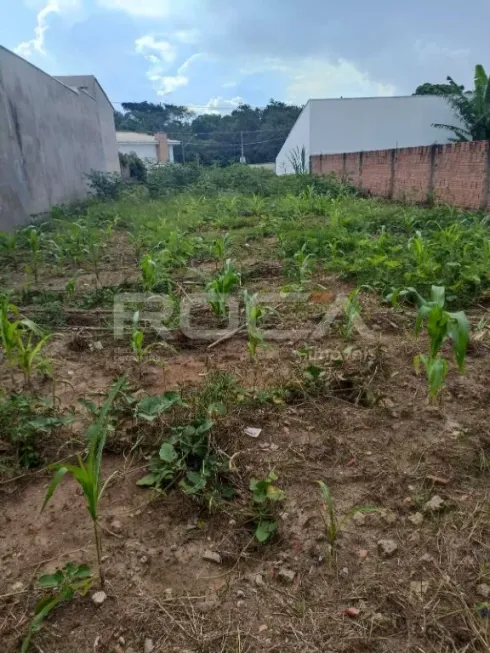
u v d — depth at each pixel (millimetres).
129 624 1411
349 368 2805
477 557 1603
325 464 2086
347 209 8625
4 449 2137
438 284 3996
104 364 3070
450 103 18594
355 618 1414
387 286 4230
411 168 10875
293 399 2572
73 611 1448
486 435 2221
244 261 5723
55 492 1957
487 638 1336
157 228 7285
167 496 1901
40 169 10180
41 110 10523
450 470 2014
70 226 7375
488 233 6023
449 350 3098
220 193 12969
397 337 3365
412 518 1769
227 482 1973
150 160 26656
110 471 2061
